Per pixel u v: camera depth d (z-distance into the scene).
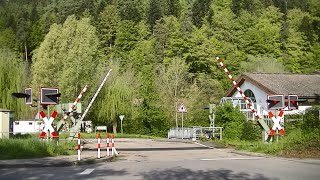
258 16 86.94
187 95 53.69
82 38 53.59
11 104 34.69
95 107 50.41
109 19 88.25
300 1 94.25
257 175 11.23
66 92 50.06
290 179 10.44
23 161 14.52
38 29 95.75
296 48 75.69
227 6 94.19
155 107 49.69
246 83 44.50
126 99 50.59
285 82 43.31
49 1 112.12
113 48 83.38
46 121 17.91
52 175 11.49
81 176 11.21
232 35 78.31
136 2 103.44
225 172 11.94
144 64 77.00
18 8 106.88
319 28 83.62
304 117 23.55
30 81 53.59
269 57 71.69
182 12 100.62
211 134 33.16
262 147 19.67
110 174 11.61
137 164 14.64
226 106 33.75
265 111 35.91
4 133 26.11
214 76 70.00
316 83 43.91
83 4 101.62
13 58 36.50
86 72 51.38
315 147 17.64
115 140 35.91
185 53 72.56
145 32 88.38
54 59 53.94
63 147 18.78
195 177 10.84
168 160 16.39
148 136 46.12
